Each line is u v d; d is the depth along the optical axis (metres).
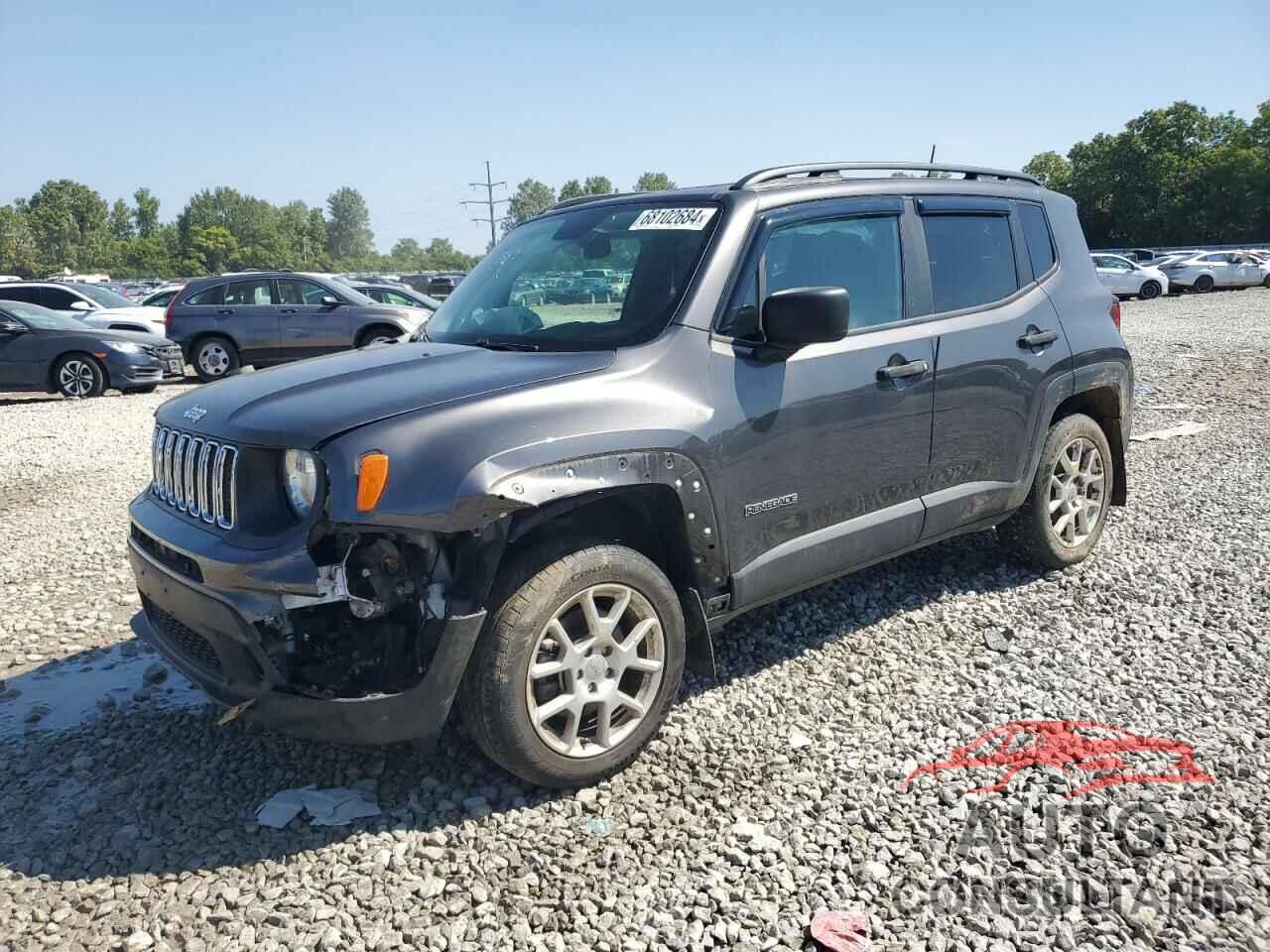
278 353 15.91
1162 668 4.02
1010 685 3.91
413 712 2.94
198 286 15.78
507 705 3.01
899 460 4.13
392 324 16.02
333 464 2.87
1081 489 5.16
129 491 7.79
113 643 4.68
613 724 3.34
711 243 3.67
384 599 2.93
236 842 3.02
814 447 3.79
